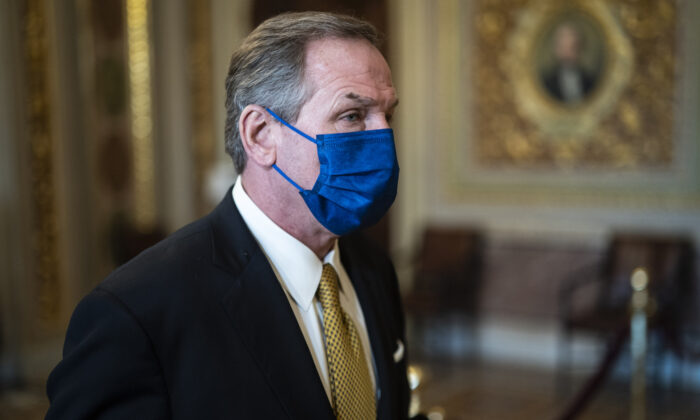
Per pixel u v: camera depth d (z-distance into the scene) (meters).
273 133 1.26
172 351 1.13
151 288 1.14
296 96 1.22
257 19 6.59
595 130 5.67
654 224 5.50
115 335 1.09
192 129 6.91
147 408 1.09
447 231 6.14
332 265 1.40
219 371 1.14
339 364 1.29
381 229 6.55
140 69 6.64
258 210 1.32
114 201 6.45
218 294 1.19
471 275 6.11
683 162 5.37
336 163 1.22
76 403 1.07
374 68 1.25
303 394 1.19
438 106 6.21
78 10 5.96
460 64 6.10
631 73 5.50
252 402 1.15
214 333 1.16
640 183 5.54
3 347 5.29
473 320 6.22
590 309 5.42
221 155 6.90
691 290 5.34
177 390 1.12
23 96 5.40
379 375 1.42
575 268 5.77
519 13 5.86
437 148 6.25
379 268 1.63
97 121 6.21
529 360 5.93
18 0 5.34
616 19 5.51
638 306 3.42
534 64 5.85
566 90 5.74
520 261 6.01
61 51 5.75
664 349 5.20
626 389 5.16
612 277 5.43
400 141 6.35
